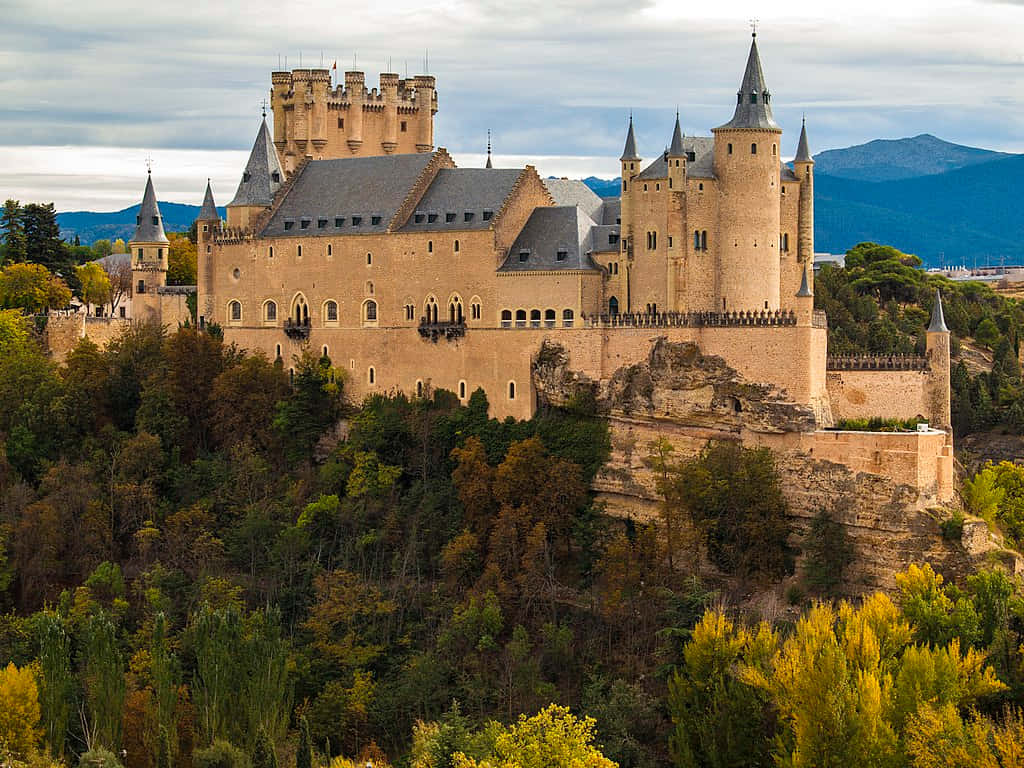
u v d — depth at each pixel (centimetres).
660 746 16562
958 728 13812
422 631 19675
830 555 18875
